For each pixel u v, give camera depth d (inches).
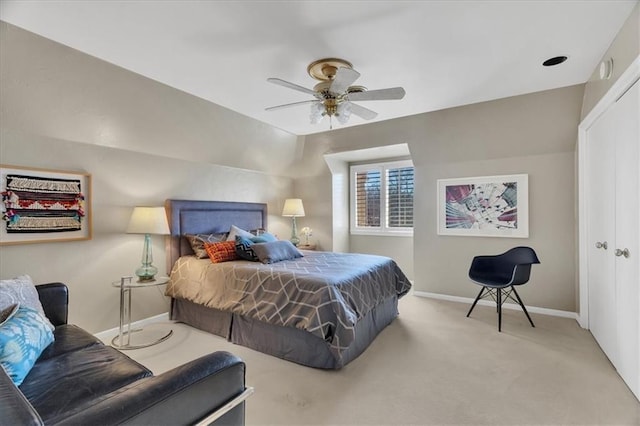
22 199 97.8
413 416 72.7
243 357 103.0
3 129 94.6
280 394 81.7
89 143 114.3
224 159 167.2
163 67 99.4
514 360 98.7
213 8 70.7
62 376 57.0
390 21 76.4
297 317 95.4
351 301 100.1
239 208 175.0
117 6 69.9
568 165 137.6
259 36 82.3
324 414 73.7
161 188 139.0
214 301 117.7
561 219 139.5
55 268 106.1
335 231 212.2
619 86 82.3
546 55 93.6
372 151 191.0
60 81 95.3
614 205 92.5
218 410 42.2
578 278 131.6
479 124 143.3
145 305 132.1
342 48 88.6
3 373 34.4
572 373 90.4
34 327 61.9
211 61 95.6
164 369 95.4
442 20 76.2
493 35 82.8
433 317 139.6
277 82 86.9
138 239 130.0
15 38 81.1
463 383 86.0
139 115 119.7
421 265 175.2
